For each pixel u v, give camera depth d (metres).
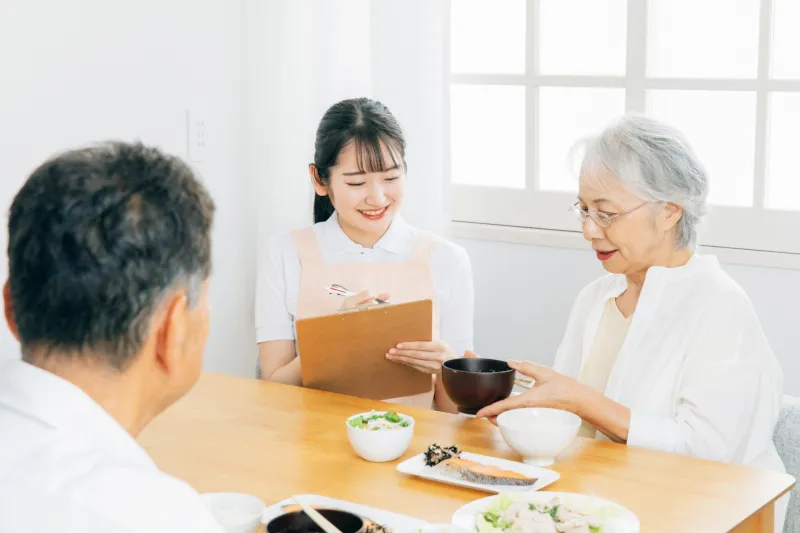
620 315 1.99
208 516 0.91
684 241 1.89
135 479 0.87
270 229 2.94
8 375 0.90
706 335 1.82
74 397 0.89
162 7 2.64
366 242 2.34
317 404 1.89
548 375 1.77
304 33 2.87
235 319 2.97
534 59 3.00
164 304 0.94
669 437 1.74
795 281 2.68
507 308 3.10
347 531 1.31
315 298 2.29
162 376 0.98
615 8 2.89
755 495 1.47
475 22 3.10
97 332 0.91
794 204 2.73
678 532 1.35
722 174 2.82
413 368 1.98
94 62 2.48
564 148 3.03
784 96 2.69
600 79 2.90
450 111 2.97
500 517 1.34
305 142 2.93
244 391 1.97
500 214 3.10
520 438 1.58
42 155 2.39
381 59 2.94
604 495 1.47
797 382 2.71
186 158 2.74
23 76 2.34
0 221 2.32
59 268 0.89
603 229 1.88
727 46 2.75
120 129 2.56
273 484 1.53
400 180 2.26
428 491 1.50
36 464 0.86
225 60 2.84
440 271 2.33
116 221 0.90
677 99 2.85
